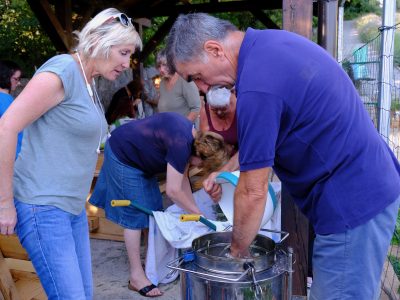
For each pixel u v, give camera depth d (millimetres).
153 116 2586
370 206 1387
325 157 1376
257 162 1303
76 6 6496
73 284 1684
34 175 1640
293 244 2188
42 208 1637
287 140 1377
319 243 1482
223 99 2531
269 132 1283
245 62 1340
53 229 1654
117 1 7188
